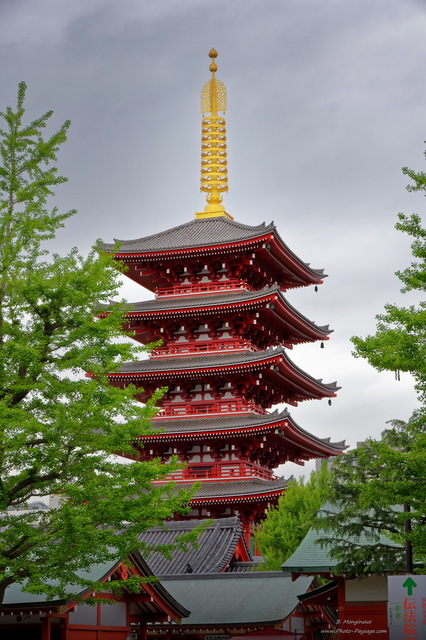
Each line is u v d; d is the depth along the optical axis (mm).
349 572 42688
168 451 74625
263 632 53469
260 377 73750
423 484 36906
